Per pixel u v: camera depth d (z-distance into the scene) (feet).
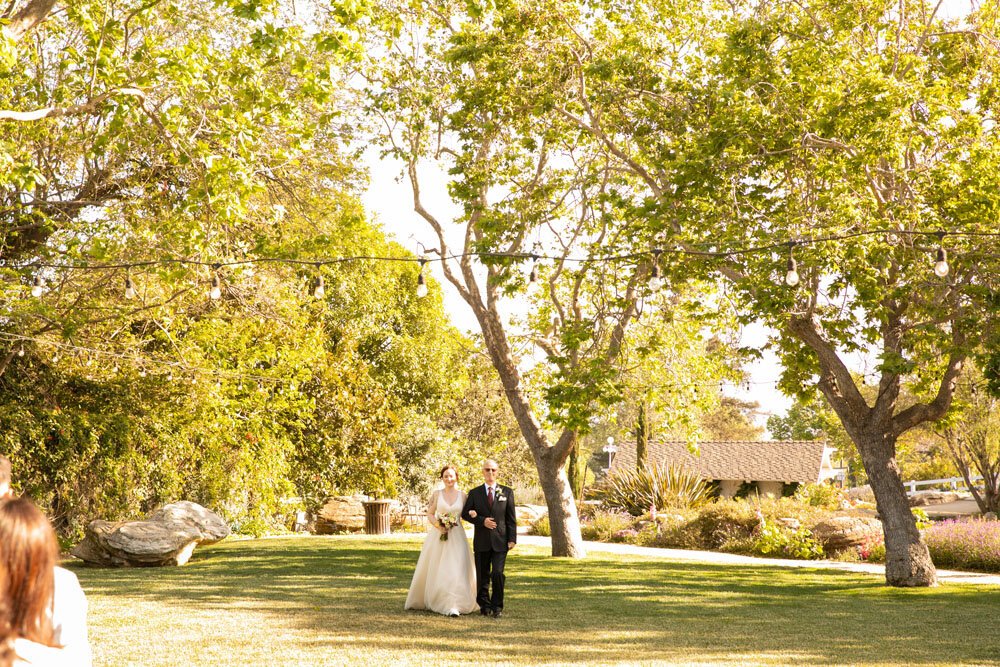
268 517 82.74
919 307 46.68
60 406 66.33
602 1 56.08
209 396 66.95
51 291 57.36
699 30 55.88
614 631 30.14
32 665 9.37
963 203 44.47
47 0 33.27
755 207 48.24
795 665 24.48
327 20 40.65
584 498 129.59
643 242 52.19
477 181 59.21
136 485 67.05
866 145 44.32
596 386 49.93
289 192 56.54
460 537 33.42
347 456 89.66
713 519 78.95
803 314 46.19
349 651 25.17
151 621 30.12
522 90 54.85
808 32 48.83
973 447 109.19
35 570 9.49
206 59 40.52
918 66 47.47
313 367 84.02
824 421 138.00
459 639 27.63
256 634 27.78
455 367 118.83
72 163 54.49
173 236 46.96
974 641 29.30
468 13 55.16
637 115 53.42
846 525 69.31
